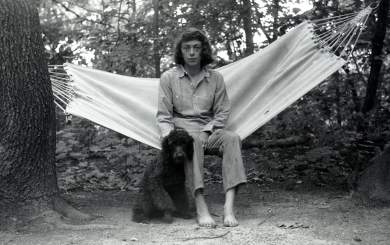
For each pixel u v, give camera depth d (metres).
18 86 3.93
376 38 6.32
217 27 7.50
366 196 4.53
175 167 4.03
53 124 4.21
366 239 3.42
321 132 6.58
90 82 4.96
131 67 8.00
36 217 3.92
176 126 4.41
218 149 4.18
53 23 8.91
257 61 5.03
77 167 6.18
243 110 4.72
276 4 7.12
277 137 6.93
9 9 3.94
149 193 4.07
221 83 4.51
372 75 6.49
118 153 6.31
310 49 4.82
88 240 3.49
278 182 5.94
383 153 4.62
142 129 4.63
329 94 6.94
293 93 4.57
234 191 4.02
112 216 4.34
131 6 8.49
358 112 6.70
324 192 5.31
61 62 8.45
